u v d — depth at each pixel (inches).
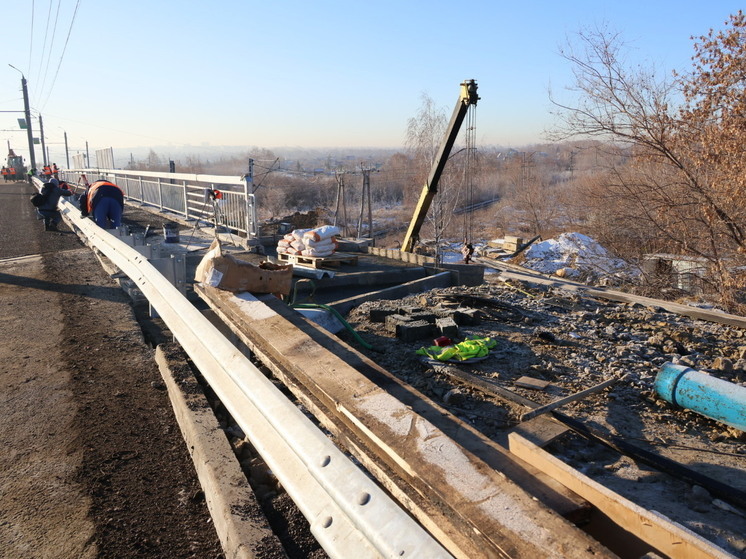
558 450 146.4
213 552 118.4
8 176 2564.0
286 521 124.1
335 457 94.7
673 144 540.7
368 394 122.9
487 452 115.3
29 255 522.9
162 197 826.8
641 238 631.2
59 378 216.5
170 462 155.6
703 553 80.2
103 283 388.5
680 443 150.6
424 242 1157.7
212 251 220.1
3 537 123.1
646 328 261.9
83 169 1536.7
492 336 238.5
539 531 76.2
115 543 121.0
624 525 93.5
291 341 159.9
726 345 241.6
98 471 150.3
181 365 208.8
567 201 980.6
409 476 94.8
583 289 368.5
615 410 169.3
